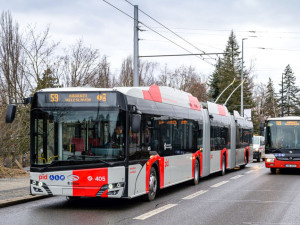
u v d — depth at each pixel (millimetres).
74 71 27656
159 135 13156
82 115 10844
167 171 13836
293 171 25891
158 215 10242
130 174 10938
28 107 19828
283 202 12555
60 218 9766
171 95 14750
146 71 50969
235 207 11562
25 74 23844
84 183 10609
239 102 76125
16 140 18531
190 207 11508
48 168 10742
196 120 17531
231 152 24531
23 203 12219
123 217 9922
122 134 10797
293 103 102062
